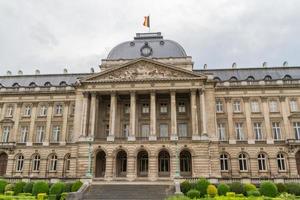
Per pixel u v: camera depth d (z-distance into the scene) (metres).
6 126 69.81
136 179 53.19
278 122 64.31
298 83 64.81
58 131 68.56
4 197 34.41
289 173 59.91
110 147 57.00
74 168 58.75
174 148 55.78
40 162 66.00
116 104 61.72
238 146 62.75
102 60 65.94
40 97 70.62
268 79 66.19
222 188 44.19
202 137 56.12
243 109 65.38
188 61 63.75
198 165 54.50
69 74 75.88
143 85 60.50
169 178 53.44
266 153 61.91
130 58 65.88
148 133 62.88
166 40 69.31
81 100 63.81
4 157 68.12
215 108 64.31
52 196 40.03
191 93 59.56
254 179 51.44
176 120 61.34
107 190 46.72
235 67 72.81
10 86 73.75
